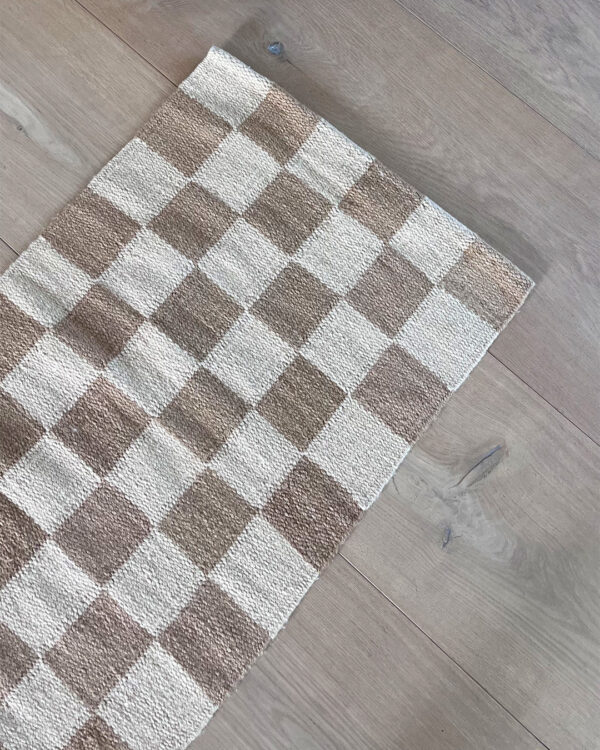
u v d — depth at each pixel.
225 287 0.83
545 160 0.90
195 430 0.79
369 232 0.86
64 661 0.73
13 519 0.76
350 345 0.83
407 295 0.84
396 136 0.90
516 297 0.84
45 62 0.89
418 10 0.94
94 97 0.88
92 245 0.84
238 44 0.92
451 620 0.77
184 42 0.91
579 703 0.76
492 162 0.90
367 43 0.92
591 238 0.88
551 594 0.79
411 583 0.78
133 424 0.79
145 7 0.92
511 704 0.76
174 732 0.73
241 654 0.75
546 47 0.93
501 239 0.88
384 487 0.80
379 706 0.75
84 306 0.82
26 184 0.85
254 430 0.80
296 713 0.75
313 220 0.86
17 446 0.78
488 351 0.84
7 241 0.84
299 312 0.83
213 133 0.87
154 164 0.86
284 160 0.87
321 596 0.77
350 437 0.80
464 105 0.91
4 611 0.74
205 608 0.75
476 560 0.79
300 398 0.81
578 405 0.83
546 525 0.80
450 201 0.89
